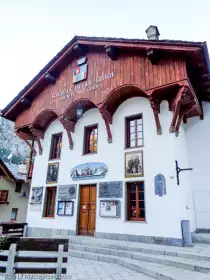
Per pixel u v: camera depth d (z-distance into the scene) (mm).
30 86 13586
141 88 9617
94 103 10914
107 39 10773
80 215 11172
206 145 10734
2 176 19000
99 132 11812
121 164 10422
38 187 13094
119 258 7332
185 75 8656
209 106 11188
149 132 10117
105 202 10281
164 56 9453
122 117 11219
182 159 9992
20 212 19953
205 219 9969
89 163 11484
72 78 12312
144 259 6996
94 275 5828
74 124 12969
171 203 8680
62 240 4430
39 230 12062
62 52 12750
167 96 9969
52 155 13578
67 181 12008
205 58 8633
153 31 12203
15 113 14594
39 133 14047
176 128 9703
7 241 4523
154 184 9242
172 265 6293
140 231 9039
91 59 11977
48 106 12820
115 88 10383
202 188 10344
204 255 6512
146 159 9781
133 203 9812
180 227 8273
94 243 8844
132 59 10367
